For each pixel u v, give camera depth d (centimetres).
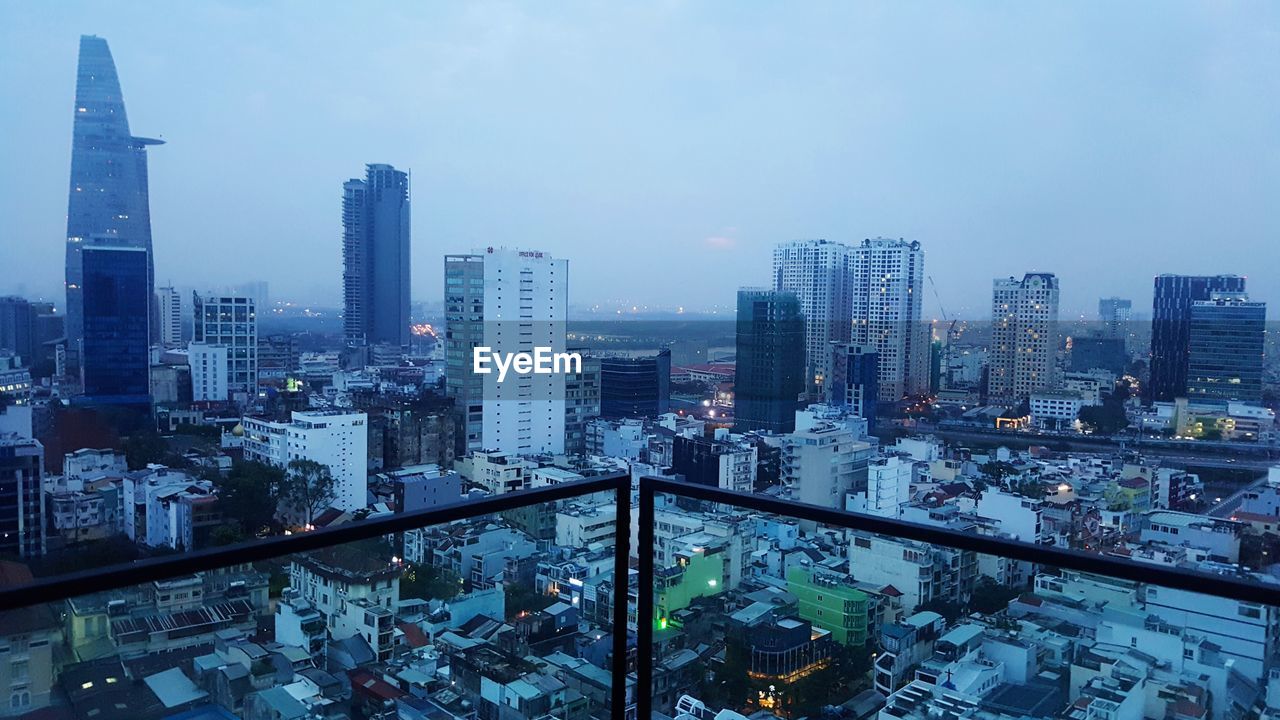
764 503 200
